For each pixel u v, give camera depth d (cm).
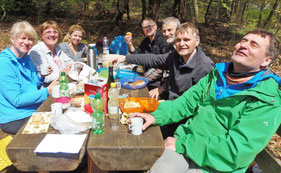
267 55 147
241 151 134
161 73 317
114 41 389
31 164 133
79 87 218
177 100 192
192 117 191
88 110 163
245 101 147
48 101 192
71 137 141
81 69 250
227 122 158
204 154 147
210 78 183
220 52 739
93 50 271
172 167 158
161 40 346
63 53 319
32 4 1159
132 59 283
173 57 235
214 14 1004
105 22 1077
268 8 679
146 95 214
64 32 888
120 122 160
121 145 133
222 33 872
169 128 226
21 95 197
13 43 205
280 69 568
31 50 273
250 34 153
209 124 166
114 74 260
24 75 211
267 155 157
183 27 209
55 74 279
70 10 1266
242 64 153
